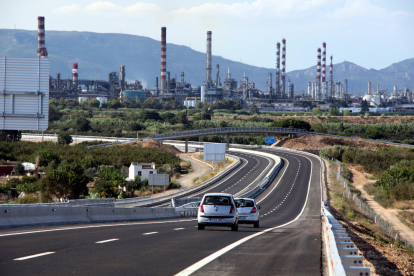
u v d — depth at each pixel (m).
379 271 28.22
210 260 28.69
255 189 195.75
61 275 22.47
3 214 48.53
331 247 24.77
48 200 160.50
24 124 55.38
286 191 198.50
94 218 67.56
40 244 33.38
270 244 39.16
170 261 27.78
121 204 137.88
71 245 33.41
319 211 140.38
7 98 54.97
